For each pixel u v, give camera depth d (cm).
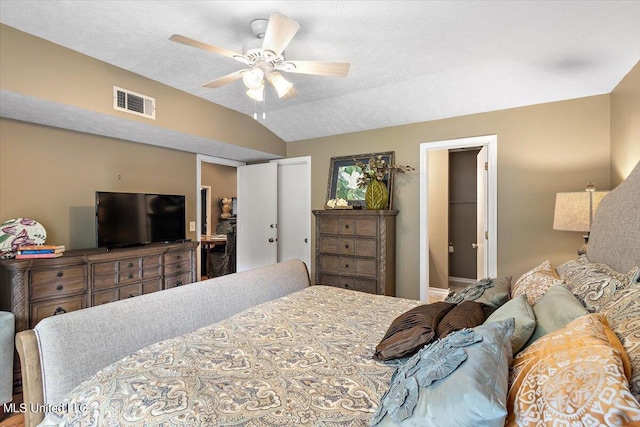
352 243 386
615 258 171
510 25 219
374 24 219
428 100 349
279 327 173
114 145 363
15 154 289
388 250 378
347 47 251
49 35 233
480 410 73
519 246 333
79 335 143
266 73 217
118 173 366
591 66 266
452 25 219
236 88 339
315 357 139
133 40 241
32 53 231
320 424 97
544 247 321
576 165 307
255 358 138
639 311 97
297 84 329
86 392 118
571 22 213
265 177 503
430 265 512
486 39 238
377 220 369
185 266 376
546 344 93
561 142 314
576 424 64
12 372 226
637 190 162
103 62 272
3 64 218
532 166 327
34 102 244
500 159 343
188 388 114
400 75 307
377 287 369
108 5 200
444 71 298
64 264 270
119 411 106
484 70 293
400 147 404
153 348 147
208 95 353
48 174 310
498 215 343
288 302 220
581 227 240
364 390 114
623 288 122
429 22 216
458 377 82
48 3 197
